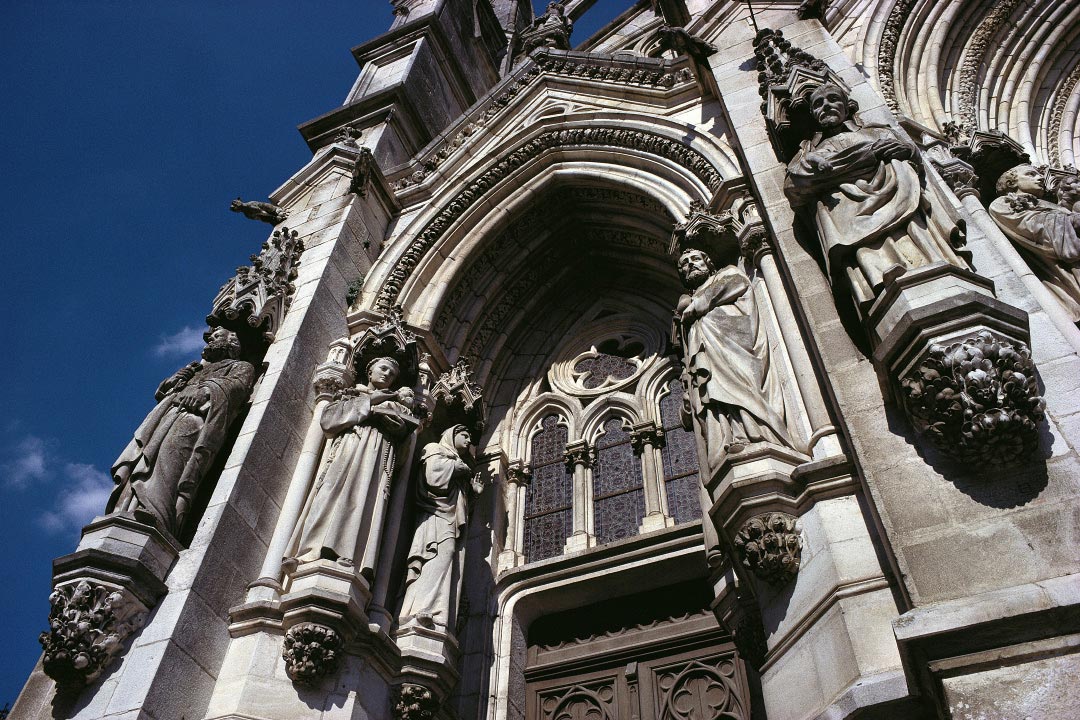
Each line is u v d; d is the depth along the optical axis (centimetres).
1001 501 420
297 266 940
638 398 945
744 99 842
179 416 712
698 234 760
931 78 941
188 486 680
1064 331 518
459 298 1021
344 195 1039
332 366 827
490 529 862
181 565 630
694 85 972
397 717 635
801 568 523
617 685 745
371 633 627
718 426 619
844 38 952
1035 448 431
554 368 1048
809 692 472
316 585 622
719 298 698
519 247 1074
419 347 911
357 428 742
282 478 740
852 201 582
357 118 1283
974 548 407
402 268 994
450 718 691
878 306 517
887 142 592
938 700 371
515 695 757
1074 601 355
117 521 624
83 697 565
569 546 841
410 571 725
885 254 544
